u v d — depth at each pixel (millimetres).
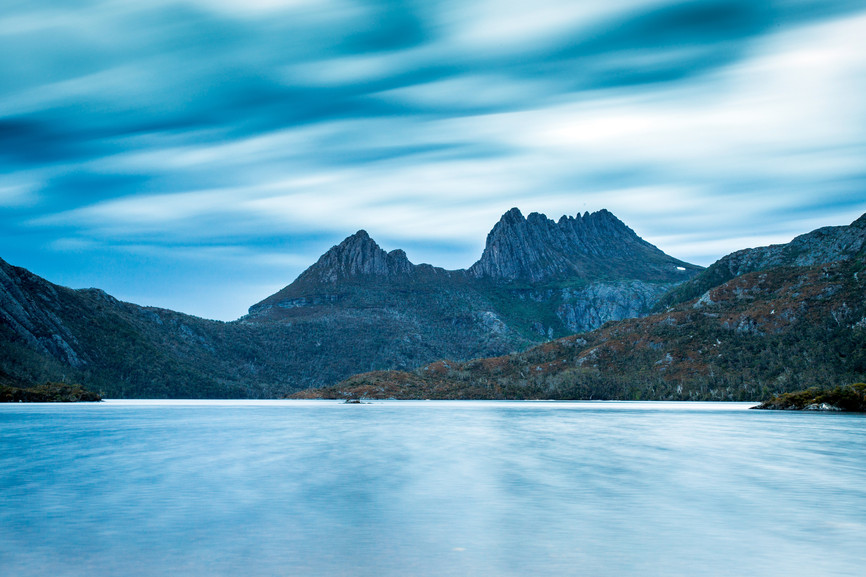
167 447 71312
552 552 28250
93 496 41500
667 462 58156
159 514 35938
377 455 63469
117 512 36500
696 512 36781
